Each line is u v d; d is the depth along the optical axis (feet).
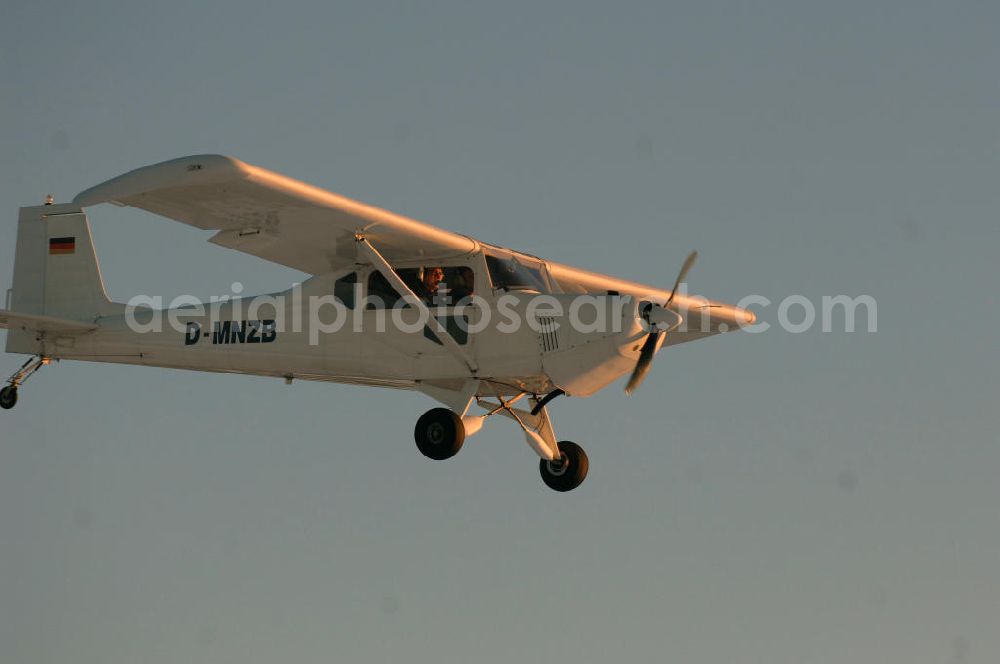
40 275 175.01
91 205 120.98
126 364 166.30
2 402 167.94
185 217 136.67
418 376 150.51
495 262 150.41
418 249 148.46
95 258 173.37
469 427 149.18
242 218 137.59
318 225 140.56
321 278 154.20
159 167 120.98
